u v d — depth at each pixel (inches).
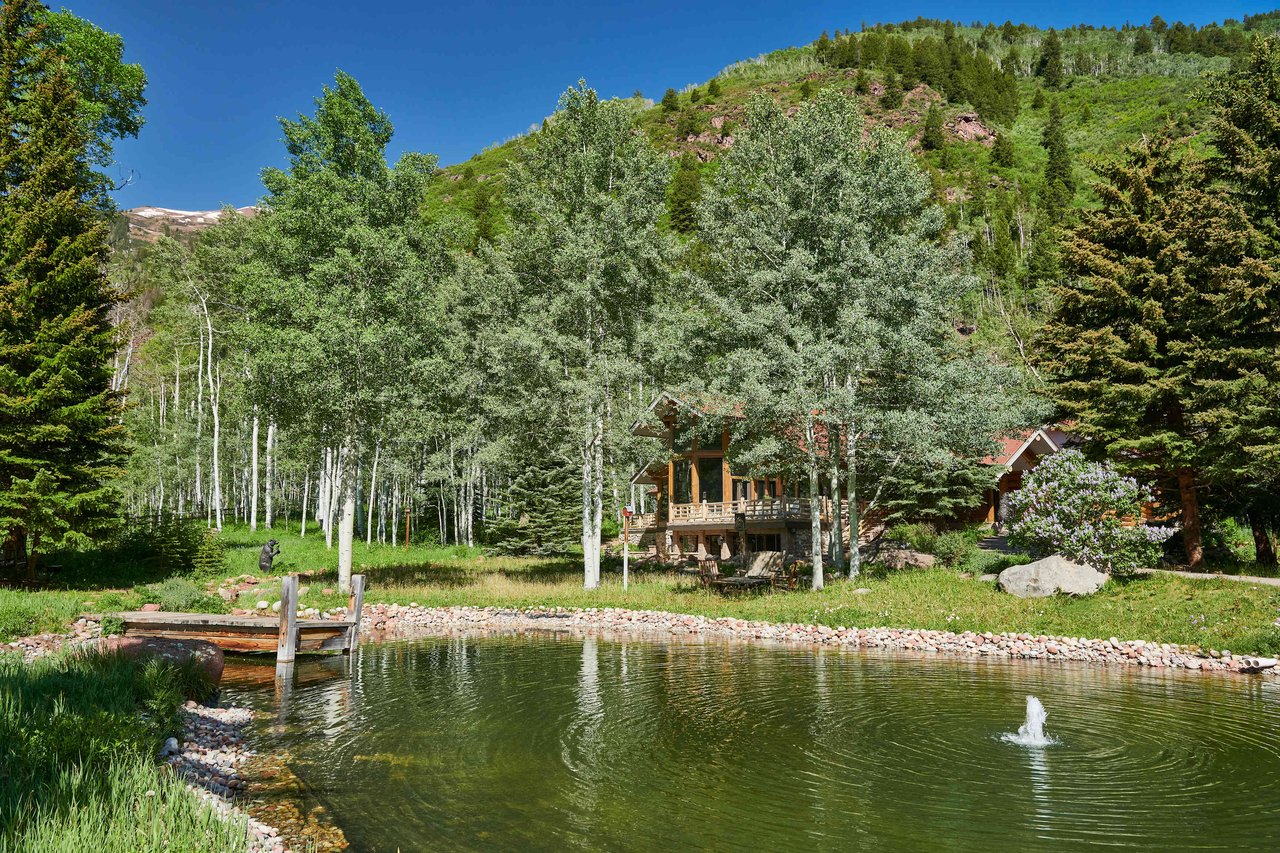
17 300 869.8
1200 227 831.7
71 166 963.3
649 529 1808.6
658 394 1270.9
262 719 464.1
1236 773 353.4
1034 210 3988.7
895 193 1081.4
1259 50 870.4
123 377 2373.3
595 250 1141.1
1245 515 918.4
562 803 318.7
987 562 994.7
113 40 1162.6
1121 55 7514.8
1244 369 808.9
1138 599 738.8
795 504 1352.1
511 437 1264.8
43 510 856.3
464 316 1373.0
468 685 565.0
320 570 1401.3
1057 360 957.2
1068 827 291.9
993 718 455.8
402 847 272.4
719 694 527.2
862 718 458.3
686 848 272.5
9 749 290.7
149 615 700.0
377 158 1174.3
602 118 1225.4
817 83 6461.6
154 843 233.1
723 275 1163.9
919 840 279.9
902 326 972.6
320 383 1071.6
